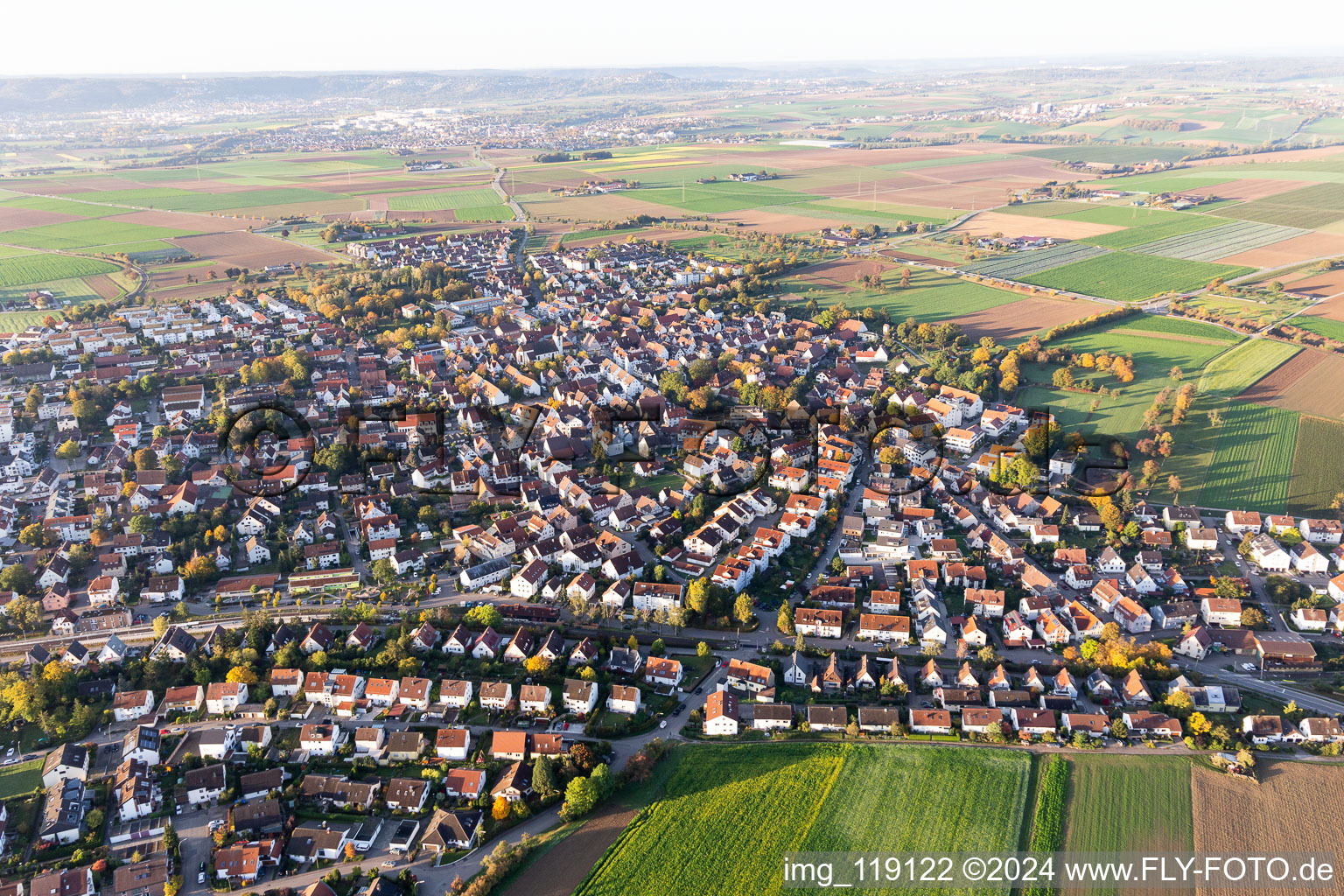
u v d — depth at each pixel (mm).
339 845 181625
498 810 188125
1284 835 180000
